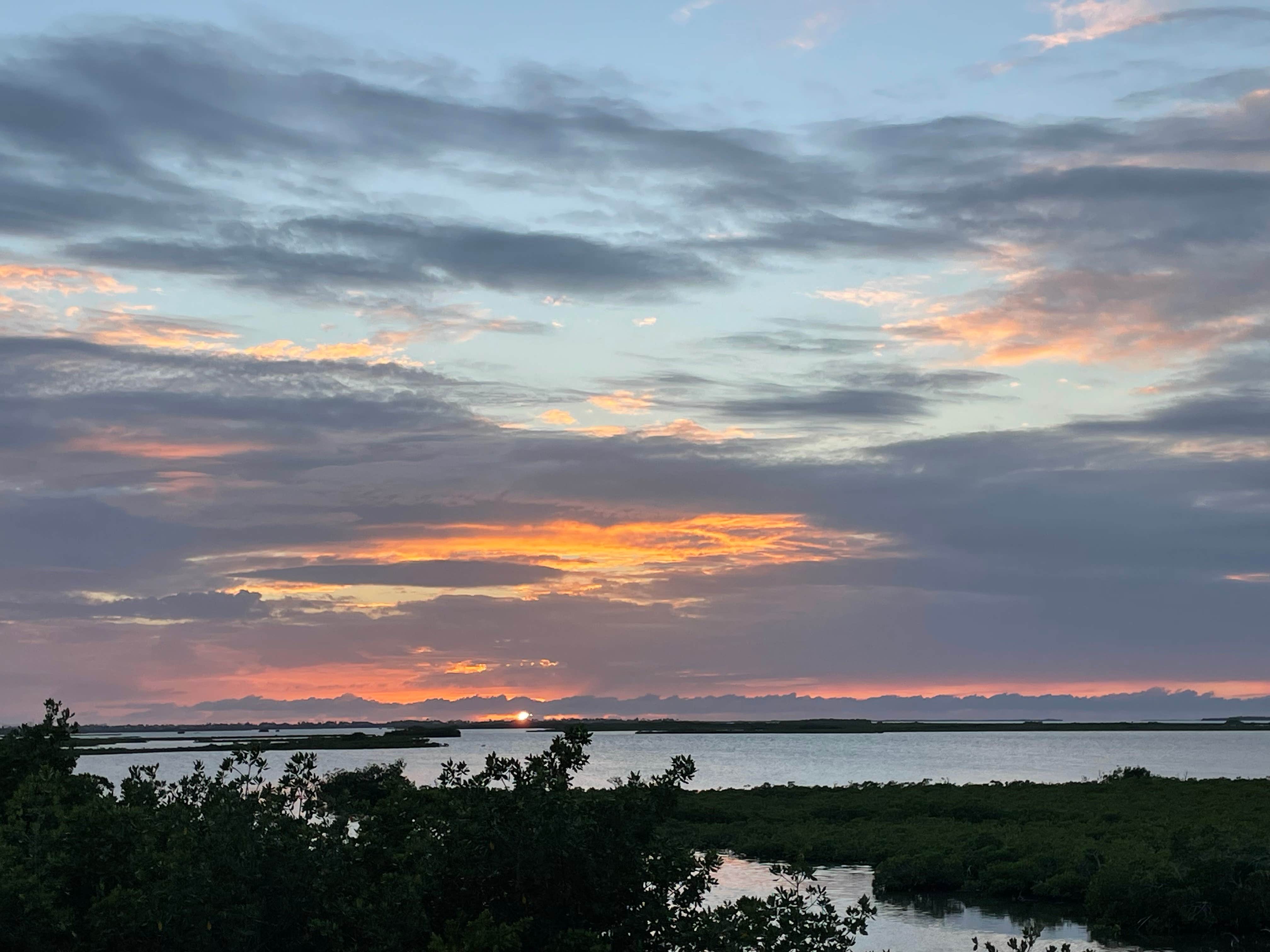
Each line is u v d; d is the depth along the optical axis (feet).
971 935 115.03
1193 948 111.04
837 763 469.16
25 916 50.80
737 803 227.81
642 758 487.61
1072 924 121.90
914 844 162.91
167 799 62.75
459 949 44.60
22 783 76.54
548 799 50.80
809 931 52.21
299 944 49.37
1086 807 207.72
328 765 364.58
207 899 47.73
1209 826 155.43
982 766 442.09
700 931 50.44
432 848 50.34
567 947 47.11
